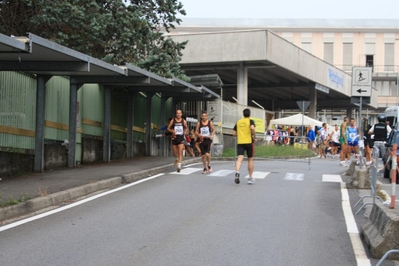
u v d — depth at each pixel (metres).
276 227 8.55
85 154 18.23
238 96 34.94
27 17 17.31
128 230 8.21
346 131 21.36
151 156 23.80
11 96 13.73
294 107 60.16
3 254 6.77
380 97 74.69
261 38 33.41
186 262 6.44
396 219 6.70
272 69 37.31
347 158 21.62
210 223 8.77
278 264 6.42
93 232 8.06
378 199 10.59
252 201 11.12
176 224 8.69
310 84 44.22
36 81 15.02
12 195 10.45
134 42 20.72
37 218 9.12
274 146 29.75
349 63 75.12
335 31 75.19
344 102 57.56
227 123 30.59
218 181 14.56
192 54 34.69
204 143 16.52
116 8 20.80
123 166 17.33
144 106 24.81
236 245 7.33
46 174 14.23
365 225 7.94
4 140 13.45
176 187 13.21
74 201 10.98
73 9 17.05
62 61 13.01
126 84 18.33
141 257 6.65
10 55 11.92
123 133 22.22
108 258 6.59
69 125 16.47
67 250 6.98
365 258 6.73
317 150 35.31
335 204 10.94
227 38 34.06
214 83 28.00
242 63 35.09
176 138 16.72
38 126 14.55
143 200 11.14
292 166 20.73
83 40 18.44
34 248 7.08
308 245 7.40
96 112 19.22
